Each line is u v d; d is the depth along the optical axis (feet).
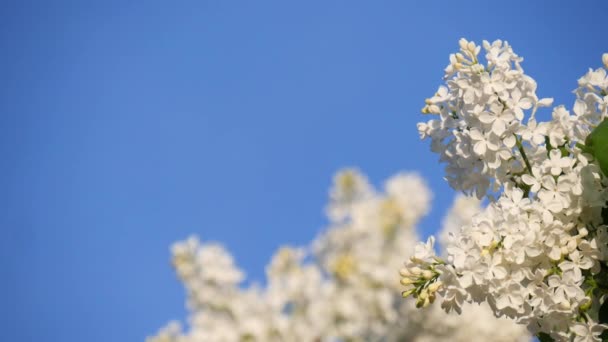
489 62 3.25
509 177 3.26
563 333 3.08
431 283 3.22
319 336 7.39
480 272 3.10
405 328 7.39
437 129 3.32
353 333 7.39
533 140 3.20
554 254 3.09
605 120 3.16
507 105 3.21
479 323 7.32
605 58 3.26
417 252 3.25
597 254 3.09
